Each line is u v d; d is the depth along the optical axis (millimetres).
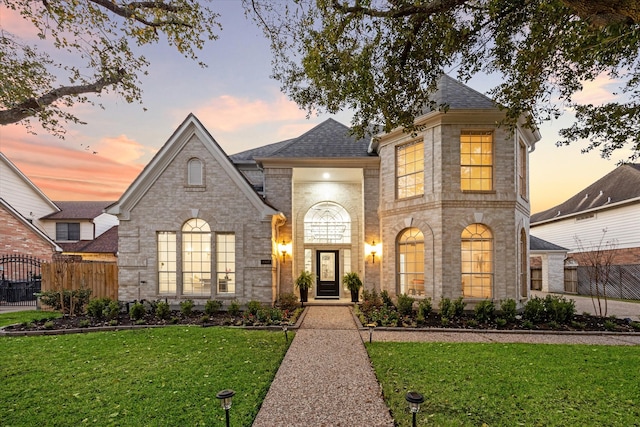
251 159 17344
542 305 10633
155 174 12766
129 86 9062
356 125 7801
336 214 17031
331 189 17031
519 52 6504
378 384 5492
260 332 8984
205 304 12000
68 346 7520
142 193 12711
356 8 5809
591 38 4719
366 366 6375
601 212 22141
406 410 4512
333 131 16766
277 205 14727
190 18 8648
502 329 9469
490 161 12328
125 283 12453
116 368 6066
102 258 22297
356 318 11086
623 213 20500
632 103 6512
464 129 12094
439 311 10781
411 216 12898
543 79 6820
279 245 14609
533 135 13789
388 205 13828
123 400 4754
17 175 23109
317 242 16766
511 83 7129
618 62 6062
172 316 10766
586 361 6543
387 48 6805
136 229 12609
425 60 7008
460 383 5418
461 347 7555
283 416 4422
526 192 13703
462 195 11906
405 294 12055
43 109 7531
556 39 5684
